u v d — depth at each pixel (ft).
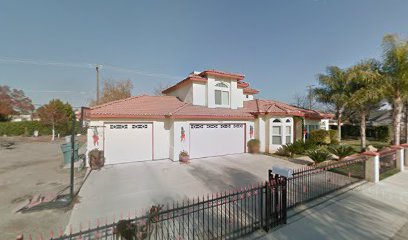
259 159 43.52
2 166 39.01
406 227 15.87
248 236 14.39
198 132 44.57
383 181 27.17
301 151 46.65
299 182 24.22
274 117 50.70
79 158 45.60
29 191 24.88
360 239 14.21
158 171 33.86
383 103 51.31
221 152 47.62
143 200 21.91
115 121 39.19
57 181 29.04
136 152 40.88
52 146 70.23
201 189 25.14
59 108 106.52
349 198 21.40
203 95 51.52
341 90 58.80
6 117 118.21
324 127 67.51
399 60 39.47
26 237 14.97
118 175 31.68
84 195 23.43
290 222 16.33
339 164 25.40
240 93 58.08
